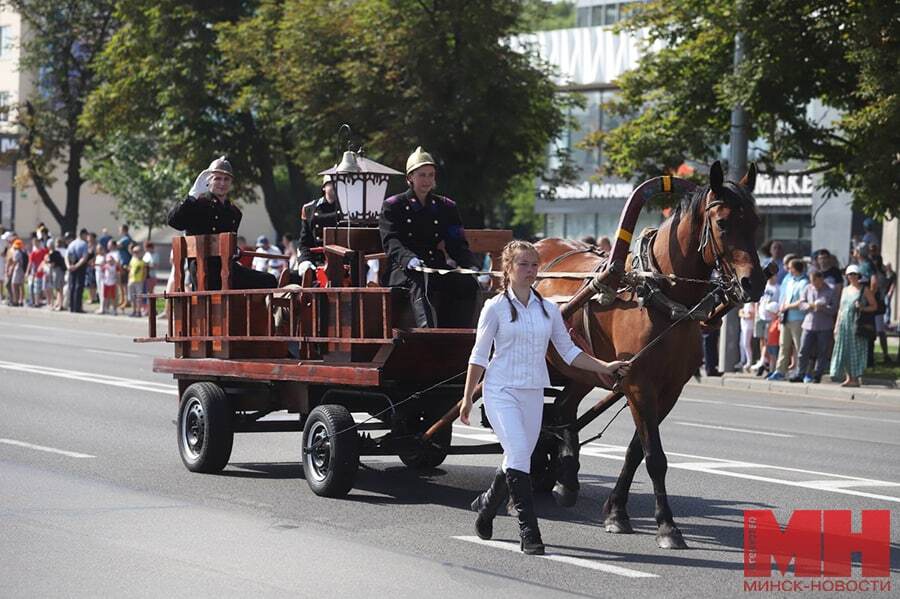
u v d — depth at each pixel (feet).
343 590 51.49
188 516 66.64
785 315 162.20
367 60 246.68
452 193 247.91
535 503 73.77
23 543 59.06
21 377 139.23
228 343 81.61
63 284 284.82
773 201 334.44
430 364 72.90
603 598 51.13
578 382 71.31
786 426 118.21
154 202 380.99
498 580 53.78
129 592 50.55
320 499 72.95
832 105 178.91
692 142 183.52
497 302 58.54
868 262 177.06
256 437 98.63
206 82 311.27
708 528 66.69
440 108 241.14
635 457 65.31
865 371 171.83
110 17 405.18
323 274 82.17
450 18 239.09
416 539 61.93
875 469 90.02
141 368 155.02
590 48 393.70
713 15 172.96
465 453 73.82
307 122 260.62
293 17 254.88
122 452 88.43
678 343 63.10
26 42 421.59
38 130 413.18
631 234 64.03
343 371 71.36
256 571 54.49
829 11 170.60
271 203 334.85
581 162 399.24
